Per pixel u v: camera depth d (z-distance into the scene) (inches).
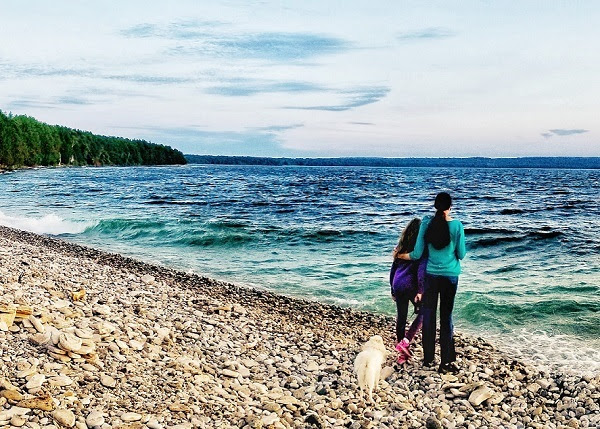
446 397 288.4
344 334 414.6
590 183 3481.8
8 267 438.0
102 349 275.4
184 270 696.4
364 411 266.1
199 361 298.8
